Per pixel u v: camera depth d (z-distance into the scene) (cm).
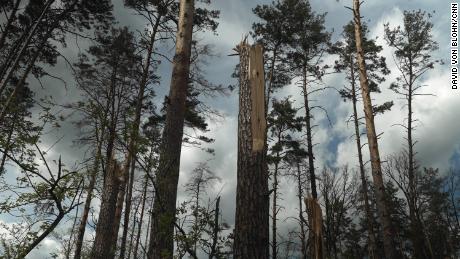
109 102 1223
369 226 1293
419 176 1619
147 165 419
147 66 1373
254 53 612
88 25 1348
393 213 1531
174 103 784
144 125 1691
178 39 853
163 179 499
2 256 377
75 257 955
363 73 1196
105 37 1459
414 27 2077
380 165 1073
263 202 503
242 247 472
